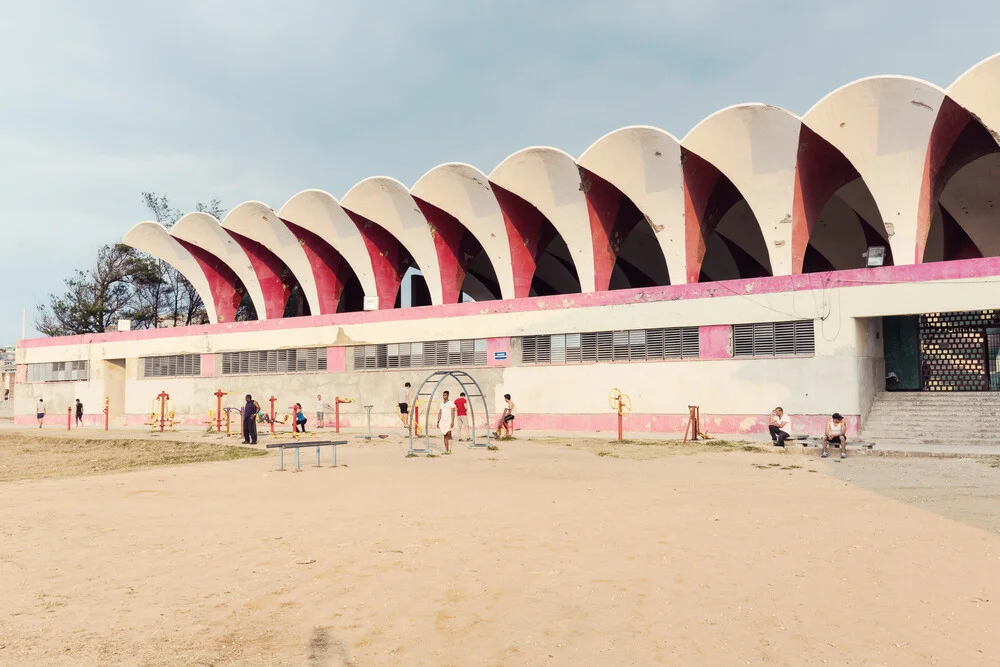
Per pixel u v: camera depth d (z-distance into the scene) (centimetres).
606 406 2895
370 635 625
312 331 3666
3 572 831
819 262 4034
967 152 2714
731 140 2827
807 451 2069
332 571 816
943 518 1067
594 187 3194
